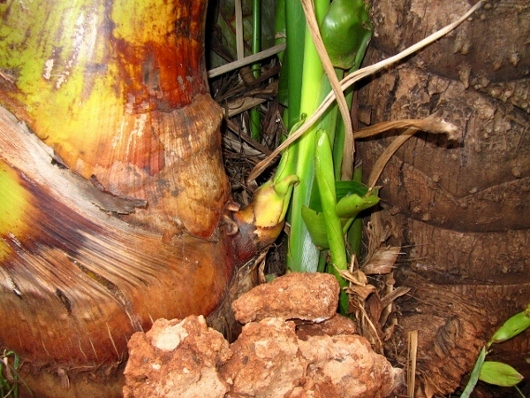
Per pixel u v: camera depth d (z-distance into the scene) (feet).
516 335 2.13
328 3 2.12
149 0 1.61
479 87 1.88
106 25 1.59
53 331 1.77
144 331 1.79
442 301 2.23
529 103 1.85
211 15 3.10
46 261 1.67
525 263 2.10
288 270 2.35
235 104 3.14
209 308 1.92
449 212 2.08
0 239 1.66
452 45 1.84
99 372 1.84
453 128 1.77
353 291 2.14
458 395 2.39
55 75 1.60
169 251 1.76
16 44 1.59
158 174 1.72
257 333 1.68
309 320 1.87
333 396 1.76
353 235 2.41
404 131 2.02
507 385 2.05
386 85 2.06
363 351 1.80
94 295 1.71
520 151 1.92
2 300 1.77
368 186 2.21
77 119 1.62
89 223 1.65
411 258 2.26
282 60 3.01
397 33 1.96
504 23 1.77
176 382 1.55
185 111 1.77
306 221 2.15
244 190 2.86
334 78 1.90
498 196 2.00
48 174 1.62
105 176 1.66
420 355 2.25
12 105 1.60
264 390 1.64
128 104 1.66
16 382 1.91
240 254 2.07
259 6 3.13
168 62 1.71
